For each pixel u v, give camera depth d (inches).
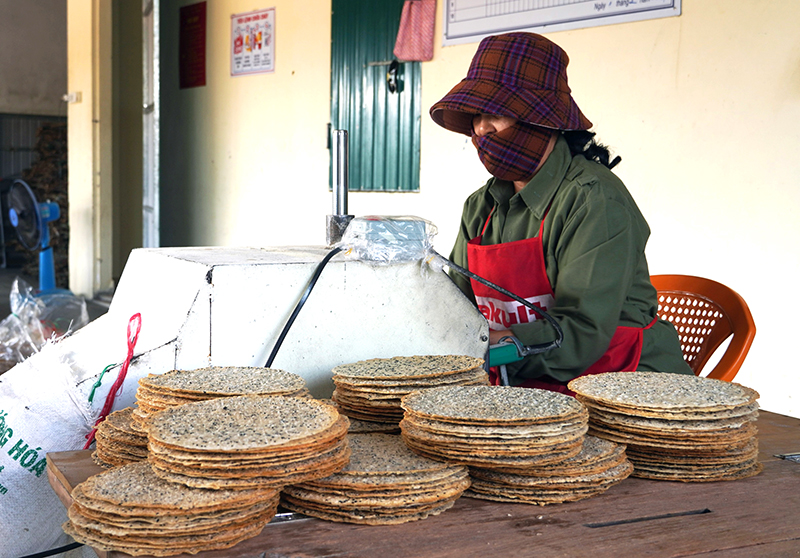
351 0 187.3
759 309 116.8
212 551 39.8
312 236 208.1
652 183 129.4
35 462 64.1
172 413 46.4
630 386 55.8
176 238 269.6
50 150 390.3
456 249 94.5
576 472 46.8
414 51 170.2
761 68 114.3
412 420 48.4
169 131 269.1
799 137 110.7
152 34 250.1
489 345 70.2
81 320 142.7
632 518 44.9
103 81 307.0
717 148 120.5
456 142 165.2
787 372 114.0
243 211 233.1
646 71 128.8
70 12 317.1
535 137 77.0
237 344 59.7
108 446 50.9
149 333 61.5
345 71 191.3
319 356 63.0
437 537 41.9
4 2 508.1
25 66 518.9
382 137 182.4
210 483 40.3
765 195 115.0
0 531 63.6
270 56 216.4
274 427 44.0
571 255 74.2
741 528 43.8
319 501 43.4
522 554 40.1
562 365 72.3
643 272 81.4
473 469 48.8
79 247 323.0
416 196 175.2
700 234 123.5
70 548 60.1
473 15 157.6
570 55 139.9
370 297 64.5
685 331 96.0
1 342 124.6
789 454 57.9
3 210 490.0
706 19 120.3
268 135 219.8
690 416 49.8
